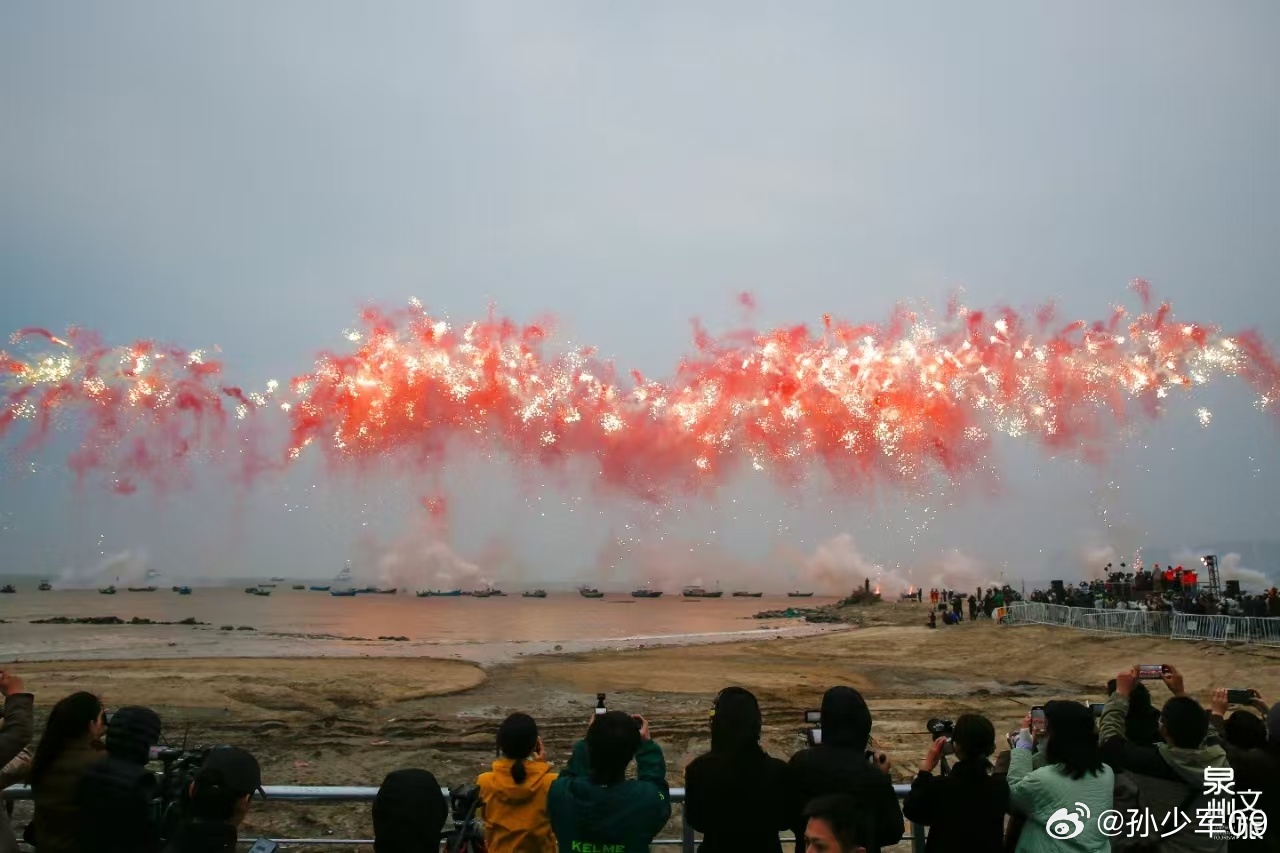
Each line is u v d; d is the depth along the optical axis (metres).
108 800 4.21
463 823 4.79
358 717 18.17
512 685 23.42
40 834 4.44
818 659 31.38
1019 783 4.73
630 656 32.31
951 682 25.19
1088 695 22.09
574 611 112.38
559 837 4.37
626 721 4.51
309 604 131.62
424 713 18.91
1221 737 5.78
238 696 19.95
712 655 32.66
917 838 6.01
